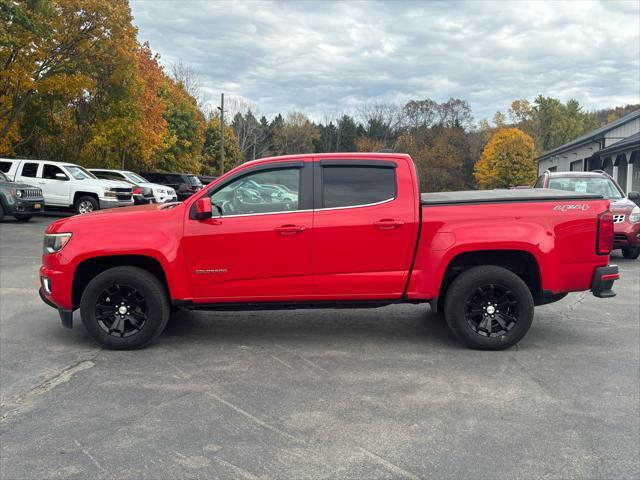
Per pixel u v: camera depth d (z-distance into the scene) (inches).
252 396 171.0
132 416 156.6
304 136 3784.5
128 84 1128.2
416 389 176.1
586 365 198.7
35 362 203.8
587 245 210.7
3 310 282.8
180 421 153.3
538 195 217.5
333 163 215.6
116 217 219.3
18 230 634.2
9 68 891.4
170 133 1808.6
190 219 213.9
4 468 128.4
